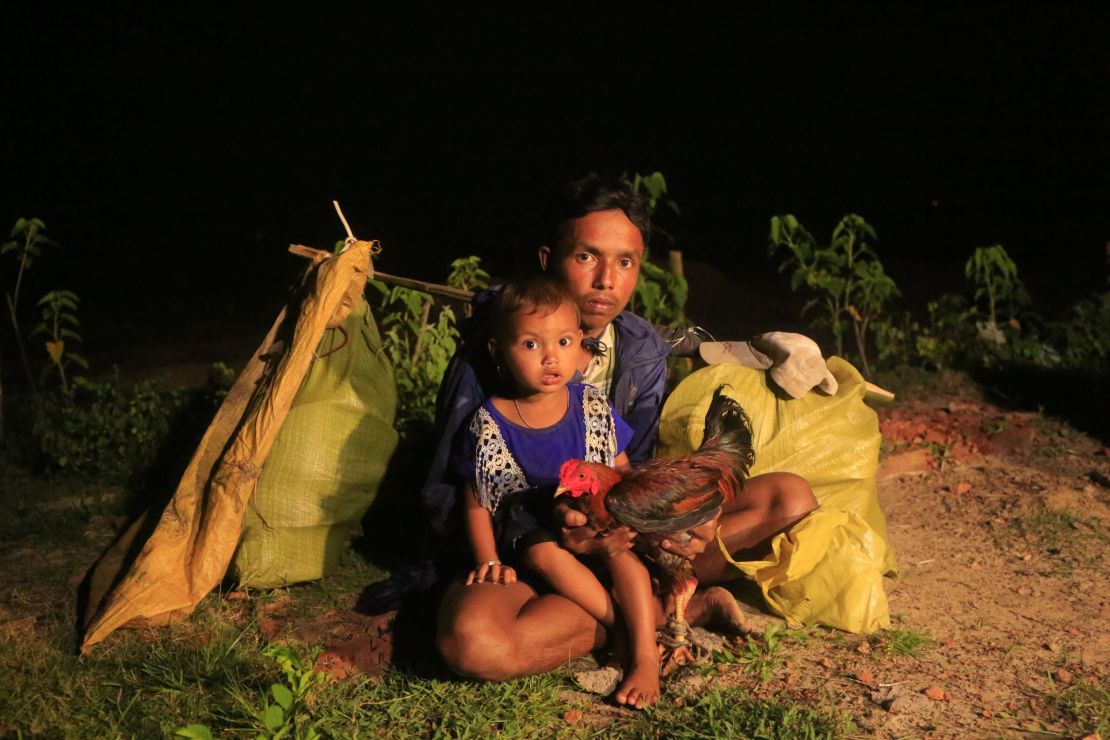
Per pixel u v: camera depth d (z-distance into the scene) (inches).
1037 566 172.7
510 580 136.8
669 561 136.6
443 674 137.7
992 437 228.2
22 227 233.9
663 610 142.4
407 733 125.8
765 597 148.9
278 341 163.5
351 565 169.3
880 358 286.2
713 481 135.5
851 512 158.2
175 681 132.4
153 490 196.4
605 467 134.1
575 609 136.4
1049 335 300.0
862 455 166.4
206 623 147.9
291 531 159.3
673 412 167.0
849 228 269.0
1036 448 226.1
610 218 150.7
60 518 185.6
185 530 152.1
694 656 142.5
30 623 150.6
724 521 148.9
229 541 151.6
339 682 135.7
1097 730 124.0
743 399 165.0
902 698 130.3
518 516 142.6
